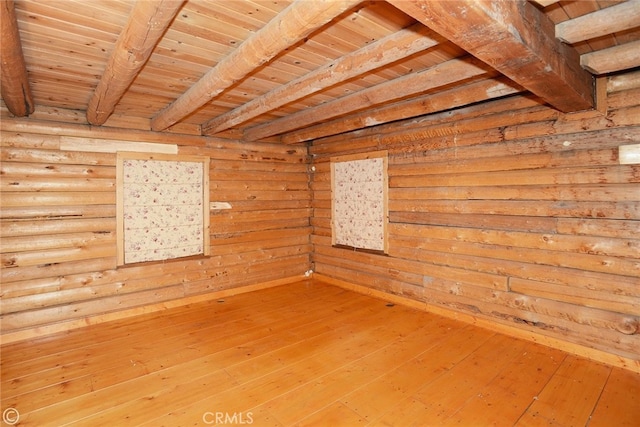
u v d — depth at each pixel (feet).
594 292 10.27
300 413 7.98
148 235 15.10
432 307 14.44
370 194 16.98
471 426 7.51
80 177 13.46
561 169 10.79
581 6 6.56
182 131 15.89
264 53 7.56
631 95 9.46
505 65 6.88
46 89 11.13
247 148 17.92
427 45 7.55
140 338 12.14
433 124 14.19
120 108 13.60
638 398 8.40
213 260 16.79
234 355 10.83
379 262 16.55
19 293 12.28
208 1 6.64
